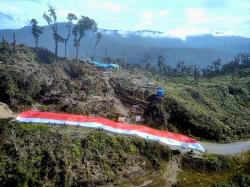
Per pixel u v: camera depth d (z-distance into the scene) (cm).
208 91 14050
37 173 6569
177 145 8869
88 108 9212
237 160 9088
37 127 7500
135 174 7494
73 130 7775
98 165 7144
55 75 11531
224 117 11675
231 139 10400
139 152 7994
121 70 14700
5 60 11844
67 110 8894
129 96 10638
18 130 7281
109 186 6988
